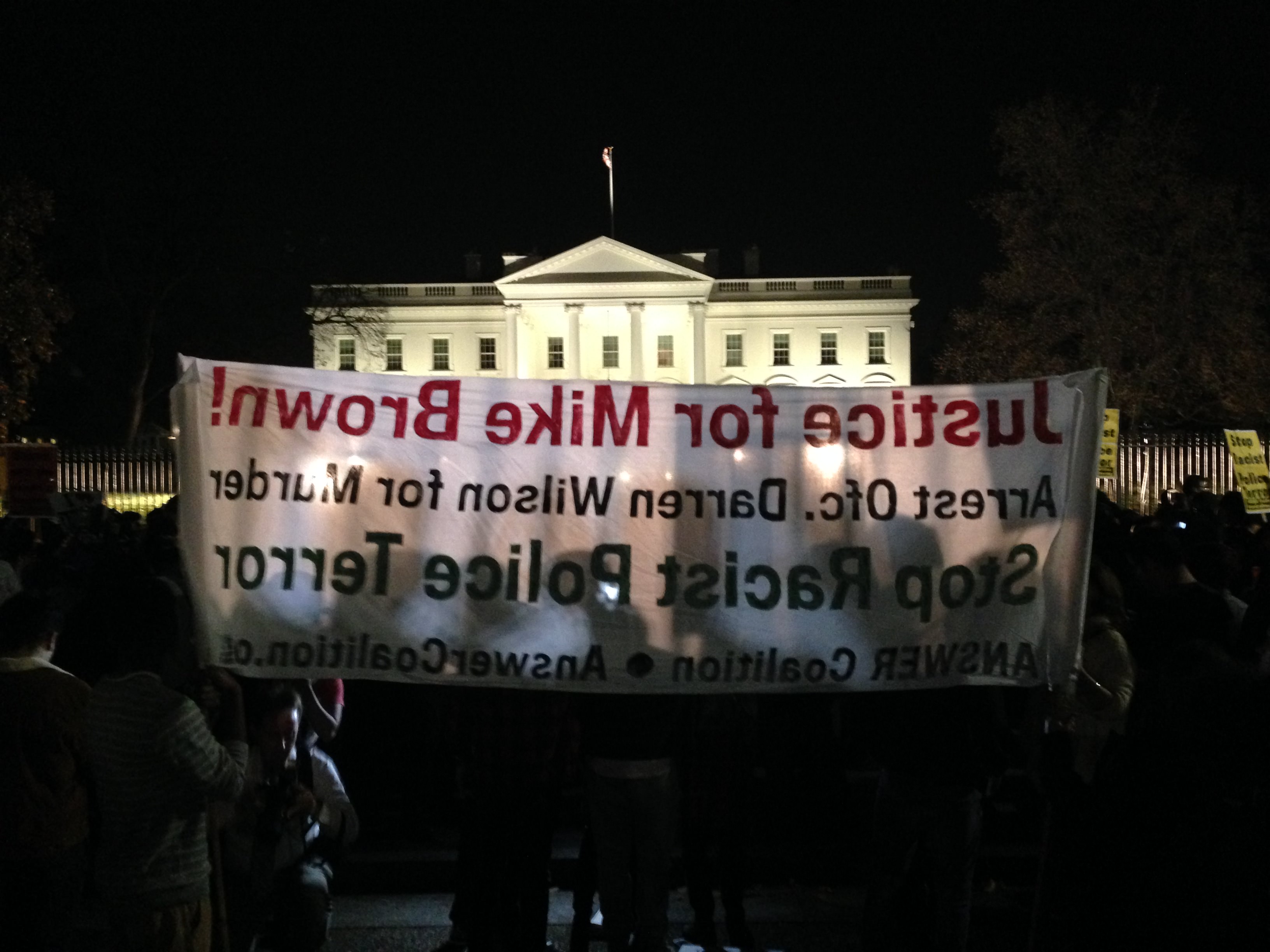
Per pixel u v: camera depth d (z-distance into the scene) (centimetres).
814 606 466
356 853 712
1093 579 539
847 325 6291
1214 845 516
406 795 740
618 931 495
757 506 468
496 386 472
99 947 600
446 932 627
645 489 469
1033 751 505
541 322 6369
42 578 799
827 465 471
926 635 465
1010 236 3756
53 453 1340
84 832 489
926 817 484
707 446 470
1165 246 3741
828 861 713
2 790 469
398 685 741
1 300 2948
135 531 1175
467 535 466
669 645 465
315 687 530
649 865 493
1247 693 504
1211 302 3662
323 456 466
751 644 465
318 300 4372
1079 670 482
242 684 524
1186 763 511
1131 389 3697
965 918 487
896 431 471
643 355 6322
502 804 523
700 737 594
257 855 462
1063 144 3591
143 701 411
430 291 6431
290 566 462
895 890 491
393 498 466
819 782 735
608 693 465
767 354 6325
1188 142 3619
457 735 532
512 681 464
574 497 468
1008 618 465
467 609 464
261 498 464
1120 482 2675
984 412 470
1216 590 638
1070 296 3728
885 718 486
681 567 467
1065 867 522
